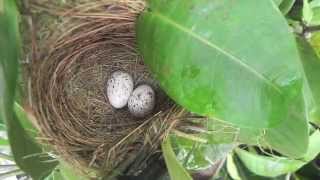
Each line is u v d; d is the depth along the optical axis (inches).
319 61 10.0
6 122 6.6
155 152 10.4
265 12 7.7
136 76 11.6
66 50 9.7
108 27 9.6
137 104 11.3
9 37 6.9
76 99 10.7
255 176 12.1
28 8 7.9
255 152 11.7
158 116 10.3
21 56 8.0
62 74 10.1
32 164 8.3
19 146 7.4
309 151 11.3
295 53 7.7
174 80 8.4
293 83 7.8
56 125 9.8
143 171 10.6
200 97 8.2
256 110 8.0
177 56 8.3
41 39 8.6
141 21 8.7
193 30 8.1
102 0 8.8
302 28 10.5
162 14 8.4
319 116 10.4
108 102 11.4
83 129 10.6
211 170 11.2
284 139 9.9
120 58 11.1
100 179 10.2
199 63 8.1
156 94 11.5
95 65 10.8
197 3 8.0
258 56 7.8
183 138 10.5
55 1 8.3
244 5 7.8
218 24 8.0
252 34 7.8
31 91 8.7
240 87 8.0
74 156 10.1
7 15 6.9
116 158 10.4
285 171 11.6
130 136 10.5
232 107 8.1
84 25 9.2
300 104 9.2
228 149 10.8
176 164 9.1
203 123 10.0
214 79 8.1
